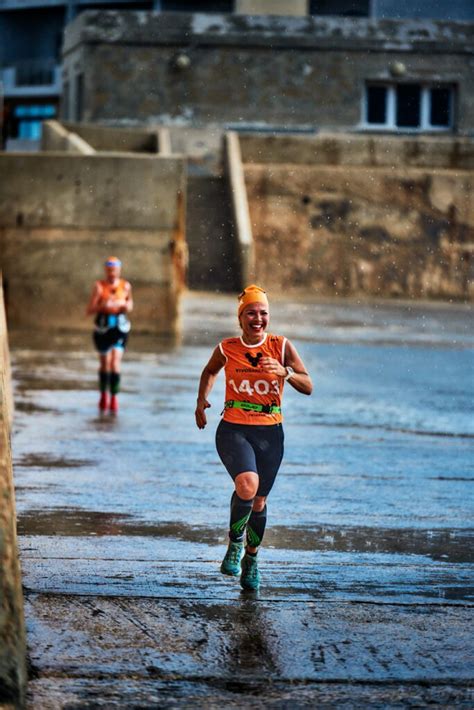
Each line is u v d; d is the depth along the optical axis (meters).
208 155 121.12
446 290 109.62
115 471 28.30
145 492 25.80
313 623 16.30
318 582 18.64
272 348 17.67
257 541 17.91
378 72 136.75
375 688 13.83
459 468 30.12
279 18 136.12
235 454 17.28
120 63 136.12
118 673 14.00
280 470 29.14
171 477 27.72
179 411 39.34
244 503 17.12
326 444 33.53
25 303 64.69
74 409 39.12
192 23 135.75
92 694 13.34
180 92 136.38
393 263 109.62
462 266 110.00
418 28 136.88
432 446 33.66
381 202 110.31
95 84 136.50
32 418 36.84
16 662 12.82
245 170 109.62
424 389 47.75
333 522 23.33
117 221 64.12
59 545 20.56
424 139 112.62
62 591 17.52
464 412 41.19
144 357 55.34
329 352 61.59
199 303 89.69
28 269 64.44
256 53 136.12
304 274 108.88
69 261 64.44
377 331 74.94
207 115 136.38
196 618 16.36
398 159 112.38
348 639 15.59
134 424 36.16
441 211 110.50
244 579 17.95
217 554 20.31
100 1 195.75
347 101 136.88
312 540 21.67
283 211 109.44
